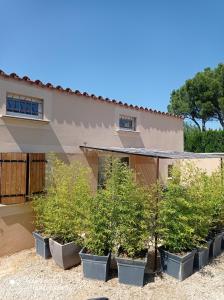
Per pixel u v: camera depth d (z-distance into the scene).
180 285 5.88
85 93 9.07
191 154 9.45
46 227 7.15
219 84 23.34
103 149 8.52
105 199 6.10
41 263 6.77
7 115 6.94
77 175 7.50
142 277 5.77
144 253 6.17
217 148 17.95
